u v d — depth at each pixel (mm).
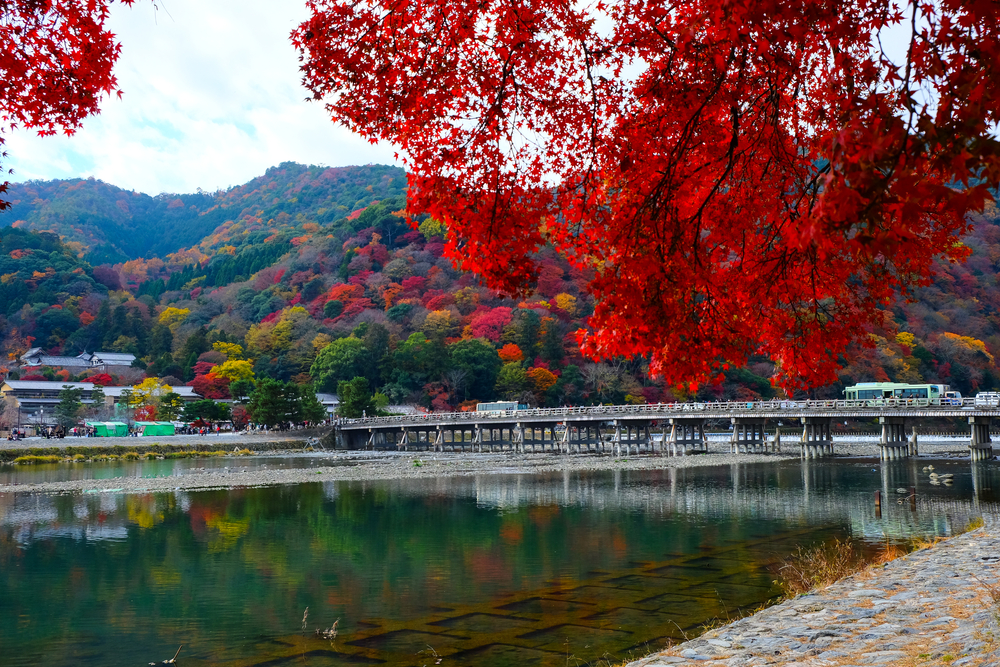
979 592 10367
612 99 6773
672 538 21531
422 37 6520
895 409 50344
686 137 6637
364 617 14109
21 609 15070
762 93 6371
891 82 4176
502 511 27938
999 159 3670
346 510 28672
